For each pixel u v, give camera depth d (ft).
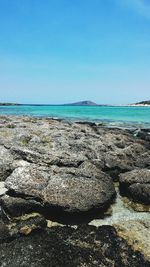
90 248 36.73
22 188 46.42
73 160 61.67
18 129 95.20
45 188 47.14
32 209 45.09
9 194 46.65
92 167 59.26
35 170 51.24
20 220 42.86
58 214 45.37
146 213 48.93
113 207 50.47
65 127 116.16
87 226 41.65
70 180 49.55
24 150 62.54
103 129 124.88
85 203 46.11
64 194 46.47
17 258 34.30
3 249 35.73
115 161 67.77
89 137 93.61
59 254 35.27
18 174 49.37
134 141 100.99
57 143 79.15
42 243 37.09
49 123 132.77
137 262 35.01
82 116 274.16
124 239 39.01
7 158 60.54
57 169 54.08
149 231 41.60
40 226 39.83
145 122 205.67
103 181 53.93
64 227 41.34
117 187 60.39
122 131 124.36
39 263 33.65
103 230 40.68
